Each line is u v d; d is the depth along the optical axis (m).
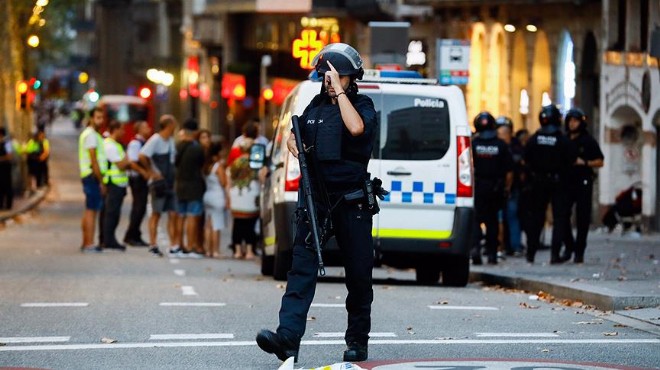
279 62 151.12
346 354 24.52
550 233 72.38
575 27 81.38
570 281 38.94
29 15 122.44
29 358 25.22
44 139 132.00
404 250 41.38
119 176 60.16
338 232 24.12
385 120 41.25
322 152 23.84
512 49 92.44
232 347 26.62
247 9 151.50
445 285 43.28
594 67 80.12
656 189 70.19
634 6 71.94
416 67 104.38
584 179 48.78
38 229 82.38
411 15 106.50
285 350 23.42
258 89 158.75
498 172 50.06
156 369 23.89
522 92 92.31
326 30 129.00
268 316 32.09
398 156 41.19
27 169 126.19
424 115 41.34
